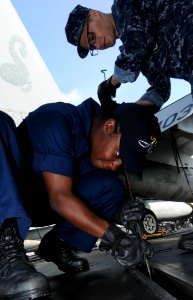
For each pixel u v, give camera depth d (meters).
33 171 2.13
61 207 1.92
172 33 2.15
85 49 2.59
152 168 6.05
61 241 2.59
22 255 1.63
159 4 2.16
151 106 2.64
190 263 2.27
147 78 2.85
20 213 1.58
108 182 2.49
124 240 1.95
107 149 2.20
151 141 2.07
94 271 2.45
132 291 1.56
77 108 2.38
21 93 9.58
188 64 2.13
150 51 2.25
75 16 2.46
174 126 6.09
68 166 1.99
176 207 10.97
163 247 4.15
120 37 2.30
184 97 6.25
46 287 1.50
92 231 1.94
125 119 2.06
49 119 2.12
